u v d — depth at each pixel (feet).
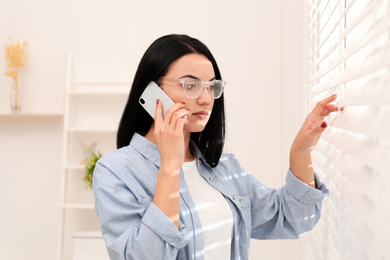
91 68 10.08
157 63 4.04
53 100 10.20
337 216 3.90
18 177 10.30
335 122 3.93
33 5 10.24
